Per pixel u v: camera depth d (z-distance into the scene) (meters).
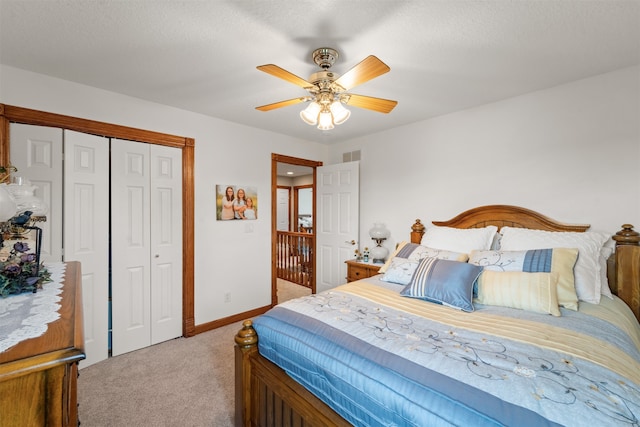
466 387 0.94
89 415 1.79
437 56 1.86
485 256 2.11
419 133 3.21
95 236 2.39
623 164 2.04
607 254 2.02
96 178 2.39
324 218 4.12
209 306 3.12
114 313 2.52
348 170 3.83
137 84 2.31
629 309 1.83
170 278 2.84
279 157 3.74
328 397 1.23
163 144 2.77
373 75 1.51
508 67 2.00
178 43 1.73
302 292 4.64
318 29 1.58
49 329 0.73
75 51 1.82
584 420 0.78
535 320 1.47
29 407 0.59
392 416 1.00
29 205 1.32
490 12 1.44
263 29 1.59
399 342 1.24
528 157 2.45
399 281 2.27
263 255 3.62
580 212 2.21
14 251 1.08
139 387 2.09
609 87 2.08
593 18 1.48
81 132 2.32
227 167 3.24
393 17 1.48
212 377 2.23
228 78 2.20
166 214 2.81
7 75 2.00
